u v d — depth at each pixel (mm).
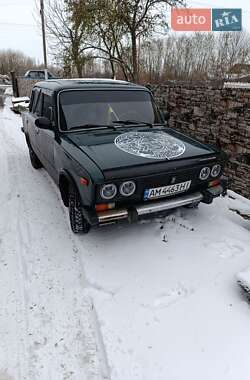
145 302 2650
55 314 2584
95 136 3492
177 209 4113
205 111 5602
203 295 2719
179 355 2197
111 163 2898
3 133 9336
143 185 2947
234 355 2186
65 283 2920
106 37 12906
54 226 3875
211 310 2562
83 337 2389
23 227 3859
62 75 16438
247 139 4715
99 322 2465
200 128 5816
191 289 2787
